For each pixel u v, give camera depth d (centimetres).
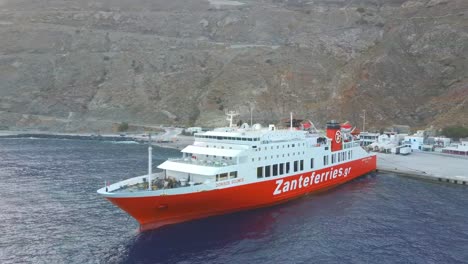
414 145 10631
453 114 12744
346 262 3766
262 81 17662
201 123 16412
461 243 4184
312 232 4503
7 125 17525
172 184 4719
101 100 19125
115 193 4122
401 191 6369
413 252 3975
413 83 15700
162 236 4347
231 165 4847
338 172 6650
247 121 16025
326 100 16600
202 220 4812
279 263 3753
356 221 4866
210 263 3747
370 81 15638
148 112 18338
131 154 11000
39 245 4175
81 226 4747
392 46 17025
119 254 3934
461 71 15225
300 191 5841
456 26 16675
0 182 7106
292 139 5738
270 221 4844
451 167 8150
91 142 14112
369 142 11456
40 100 19125
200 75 19825
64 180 7300
